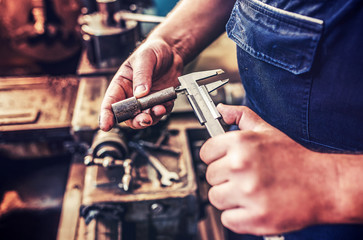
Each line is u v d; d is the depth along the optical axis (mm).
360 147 561
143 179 1065
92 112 1308
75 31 1859
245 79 763
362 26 475
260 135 417
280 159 393
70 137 1366
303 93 590
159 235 1098
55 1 1771
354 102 525
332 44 514
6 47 1898
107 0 1358
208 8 818
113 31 1371
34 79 1635
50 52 1854
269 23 595
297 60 566
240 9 685
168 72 805
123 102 605
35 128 1312
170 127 1306
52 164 1561
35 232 1344
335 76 531
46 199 1415
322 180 387
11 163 1523
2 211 1371
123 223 1044
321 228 689
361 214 382
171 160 1157
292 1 546
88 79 1479
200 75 667
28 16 1840
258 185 375
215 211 1368
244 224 388
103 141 1047
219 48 1697
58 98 1507
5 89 1541
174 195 1004
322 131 607
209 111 583
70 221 1136
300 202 375
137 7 1711
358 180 386
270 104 706
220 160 416
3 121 1324
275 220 374
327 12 509
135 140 1178
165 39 806
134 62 719
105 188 1031
